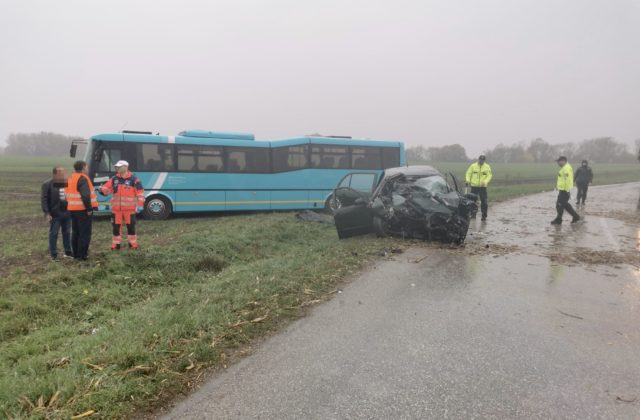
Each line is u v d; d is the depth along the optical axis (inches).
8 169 1929.1
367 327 191.3
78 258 309.4
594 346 170.7
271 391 137.1
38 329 211.2
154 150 565.6
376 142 701.3
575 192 1080.8
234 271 292.7
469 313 208.8
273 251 390.3
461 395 134.3
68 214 322.7
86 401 128.5
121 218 336.8
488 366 153.7
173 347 164.2
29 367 151.9
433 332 185.0
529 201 808.3
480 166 541.6
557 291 244.2
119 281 278.4
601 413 124.7
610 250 356.2
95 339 174.6
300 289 246.2
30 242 394.0
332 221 550.9
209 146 596.4
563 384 141.2
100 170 537.3
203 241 377.7
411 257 331.6
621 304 222.1
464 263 312.3
